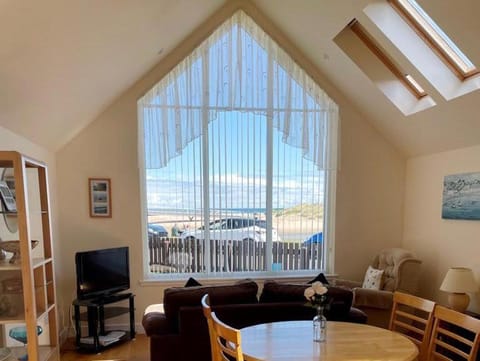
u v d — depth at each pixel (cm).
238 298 275
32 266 219
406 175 488
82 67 287
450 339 290
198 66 436
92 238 425
